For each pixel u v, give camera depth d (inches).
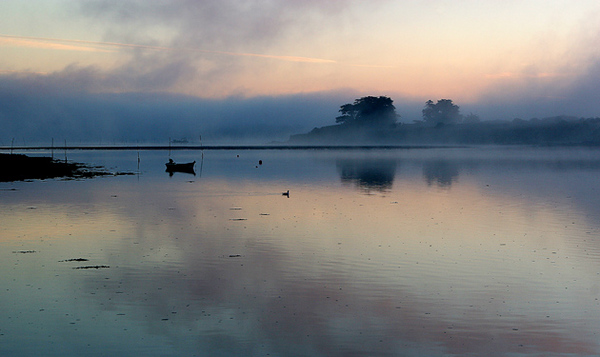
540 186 2476.6
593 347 625.6
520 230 1312.7
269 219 1486.2
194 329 676.1
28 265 971.9
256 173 3432.6
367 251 1080.8
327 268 951.6
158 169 3858.3
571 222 1428.4
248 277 894.4
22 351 617.0
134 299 783.1
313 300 780.0
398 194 2145.7
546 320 705.6
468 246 1128.2
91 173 3294.8
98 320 704.4
